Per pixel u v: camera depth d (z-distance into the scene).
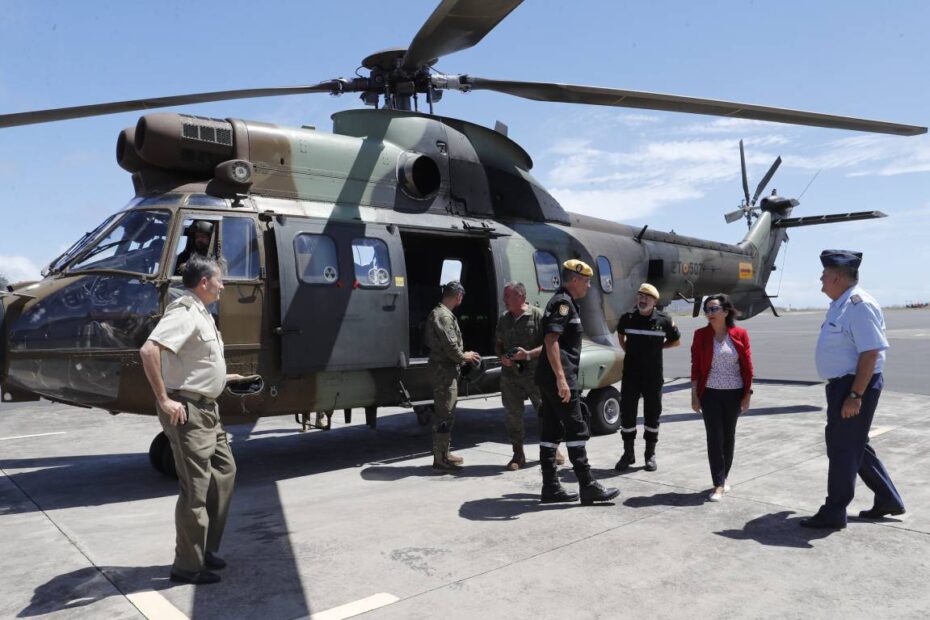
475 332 8.39
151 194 5.80
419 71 7.30
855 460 4.08
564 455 6.84
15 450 7.77
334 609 3.15
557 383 4.75
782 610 3.05
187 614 3.12
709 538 4.04
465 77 7.40
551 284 7.99
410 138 7.15
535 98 7.42
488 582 3.44
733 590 3.28
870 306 3.97
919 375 13.11
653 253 10.15
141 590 3.42
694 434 7.65
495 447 7.27
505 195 8.03
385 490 5.47
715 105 7.23
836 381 4.12
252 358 5.63
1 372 5.19
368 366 6.24
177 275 5.32
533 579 3.46
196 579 3.50
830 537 4.02
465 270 8.57
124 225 5.62
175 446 3.47
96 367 5.21
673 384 13.07
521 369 6.02
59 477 6.32
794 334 31.78
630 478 5.61
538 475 5.90
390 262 6.50
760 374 14.27
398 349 6.48
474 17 5.71
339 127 7.34
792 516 4.44
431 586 3.40
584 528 4.29
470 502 5.00
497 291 7.32
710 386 4.96
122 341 5.21
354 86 7.45
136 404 5.34
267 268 5.77
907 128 7.64
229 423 5.70
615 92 6.96
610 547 3.92
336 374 6.14
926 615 2.98
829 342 4.14
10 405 11.96
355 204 6.57
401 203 6.94
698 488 5.23
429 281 8.65
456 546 4.00
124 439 8.49
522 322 6.06
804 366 15.95
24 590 3.46
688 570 3.54
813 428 7.64
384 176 6.84
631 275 9.50
